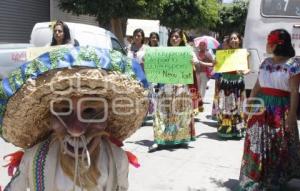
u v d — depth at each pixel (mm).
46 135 2260
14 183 2236
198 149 6848
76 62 1888
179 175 5570
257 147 4586
